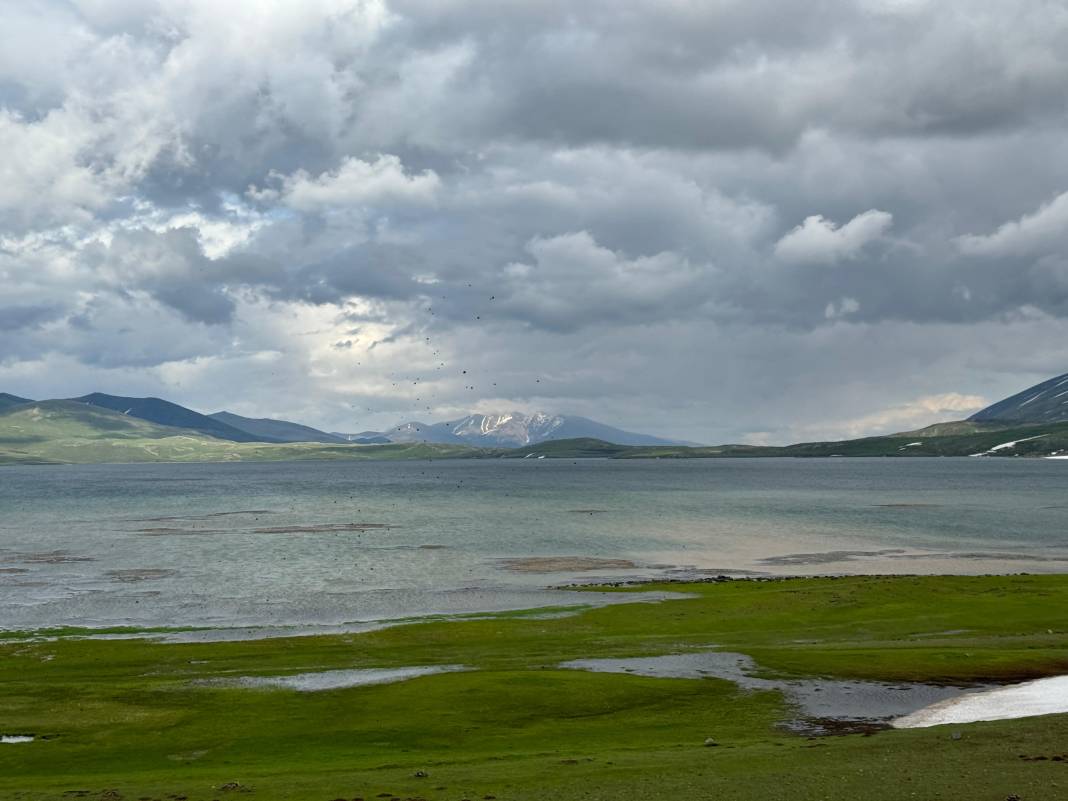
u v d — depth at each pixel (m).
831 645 70.56
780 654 65.81
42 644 75.00
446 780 35.53
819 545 150.50
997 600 88.12
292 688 57.53
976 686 54.78
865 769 33.91
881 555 137.38
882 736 40.81
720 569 123.19
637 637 75.75
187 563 126.50
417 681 57.97
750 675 59.06
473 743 44.59
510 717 49.47
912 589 94.62
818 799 30.05
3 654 71.06
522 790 33.25
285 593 102.00
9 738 47.47
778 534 167.62
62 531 172.62
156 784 37.09
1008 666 59.62
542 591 102.62
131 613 90.62
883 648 68.00
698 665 62.78
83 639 77.56
